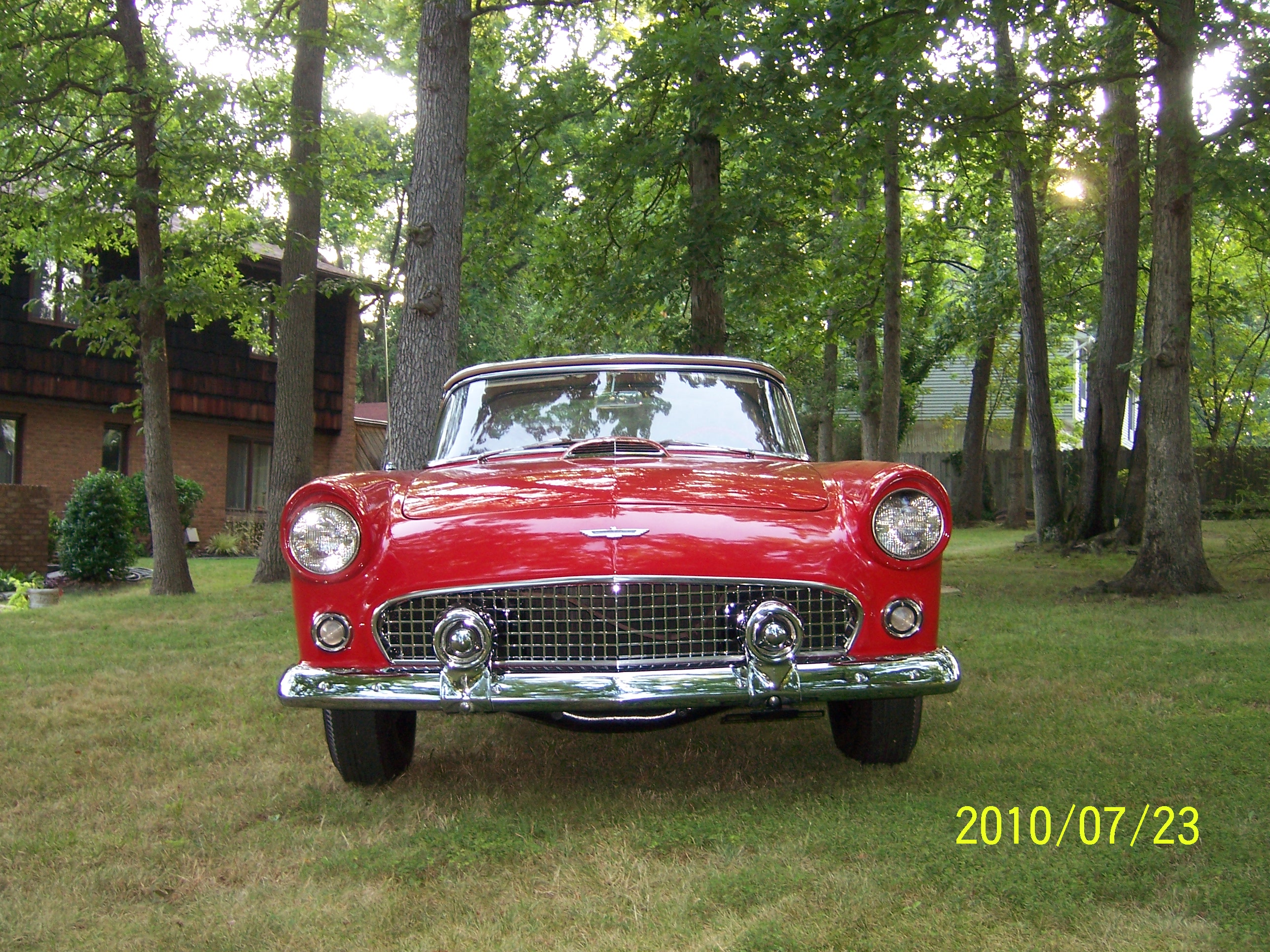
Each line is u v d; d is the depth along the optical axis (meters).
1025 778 3.47
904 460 26.11
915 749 3.91
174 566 10.69
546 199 12.65
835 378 22.62
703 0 10.31
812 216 11.45
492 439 4.25
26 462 16.20
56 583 13.47
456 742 4.25
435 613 3.14
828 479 3.58
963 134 8.73
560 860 2.86
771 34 8.58
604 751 4.06
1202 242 18.20
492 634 3.03
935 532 3.23
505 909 2.54
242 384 19.25
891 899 2.50
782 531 3.20
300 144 11.77
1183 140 8.26
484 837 3.02
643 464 3.84
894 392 12.81
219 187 10.05
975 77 8.53
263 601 9.66
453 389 4.59
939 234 15.51
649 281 10.87
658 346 14.59
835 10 8.31
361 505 3.25
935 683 3.12
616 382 4.43
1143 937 2.28
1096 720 4.29
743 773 3.69
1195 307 20.06
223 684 5.48
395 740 3.66
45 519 13.90
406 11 13.95
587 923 2.45
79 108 11.31
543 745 4.18
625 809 3.30
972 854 2.78
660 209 13.88
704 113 9.77
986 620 7.33
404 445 8.20
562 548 3.11
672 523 3.18
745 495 3.38
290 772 3.83
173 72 10.11
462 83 8.59
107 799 3.51
